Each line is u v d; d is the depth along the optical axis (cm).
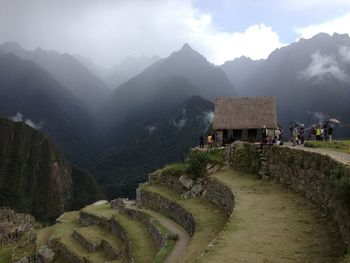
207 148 3756
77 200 17775
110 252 3400
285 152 2389
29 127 19938
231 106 4312
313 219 1655
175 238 2417
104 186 17225
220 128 4125
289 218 1695
